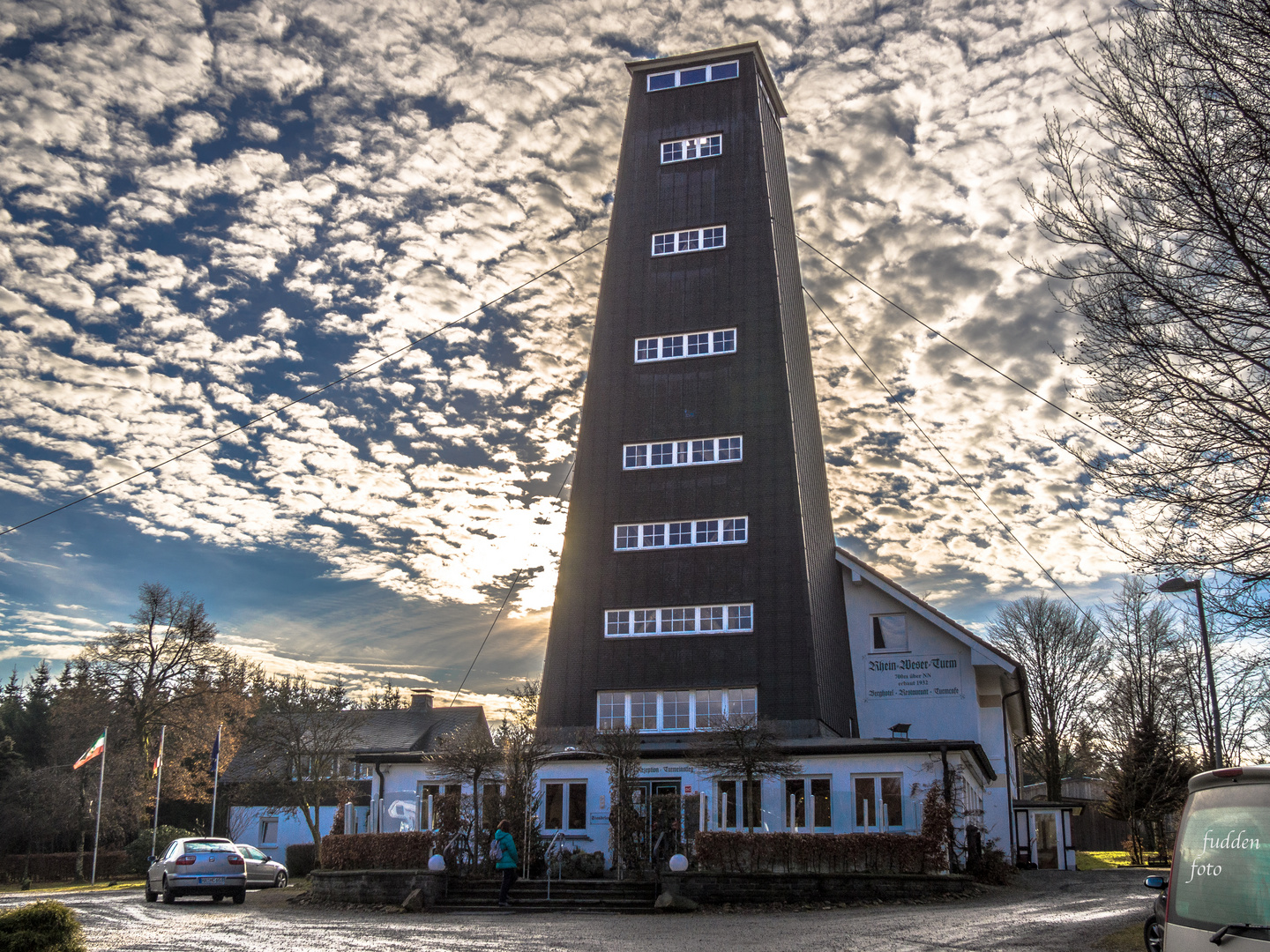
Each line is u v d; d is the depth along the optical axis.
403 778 33.44
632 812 28.83
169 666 65.44
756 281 40.75
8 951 14.15
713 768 29.39
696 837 26.58
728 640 36.44
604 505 39.34
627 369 40.88
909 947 16.06
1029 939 16.44
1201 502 12.63
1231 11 11.83
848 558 41.28
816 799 30.12
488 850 28.42
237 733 66.75
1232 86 11.91
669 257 42.00
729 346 40.16
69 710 67.06
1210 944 8.13
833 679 37.78
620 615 37.91
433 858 27.02
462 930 20.58
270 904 29.91
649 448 39.66
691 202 42.66
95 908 28.66
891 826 29.30
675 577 37.72
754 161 42.66
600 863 29.30
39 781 61.97
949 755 29.53
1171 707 57.47
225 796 65.44
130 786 60.75
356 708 56.25
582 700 37.25
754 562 37.06
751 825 28.17
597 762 32.38
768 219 41.59
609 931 20.00
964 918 20.20
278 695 53.44
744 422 38.91
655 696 36.72
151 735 64.25
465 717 68.06
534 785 30.34
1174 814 56.59
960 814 29.14
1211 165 11.98
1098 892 27.09
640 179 43.66
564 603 38.56
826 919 21.12
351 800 46.09
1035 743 67.44
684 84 44.88
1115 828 67.62
